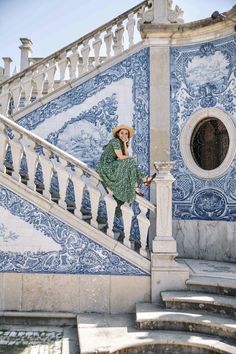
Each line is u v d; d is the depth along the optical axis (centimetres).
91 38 748
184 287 523
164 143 718
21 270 532
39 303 528
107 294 528
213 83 702
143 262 530
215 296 496
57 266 532
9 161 688
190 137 716
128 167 540
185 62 726
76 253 532
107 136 728
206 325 442
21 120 734
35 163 542
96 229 533
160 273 525
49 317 520
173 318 457
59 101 736
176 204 718
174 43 733
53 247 532
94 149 728
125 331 452
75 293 529
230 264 644
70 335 479
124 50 734
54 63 745
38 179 693
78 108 735
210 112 700
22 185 536
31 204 536
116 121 729
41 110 736
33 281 530
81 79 735
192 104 716
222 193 686
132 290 528
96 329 458
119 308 526
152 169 714
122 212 539
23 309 527
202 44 714
